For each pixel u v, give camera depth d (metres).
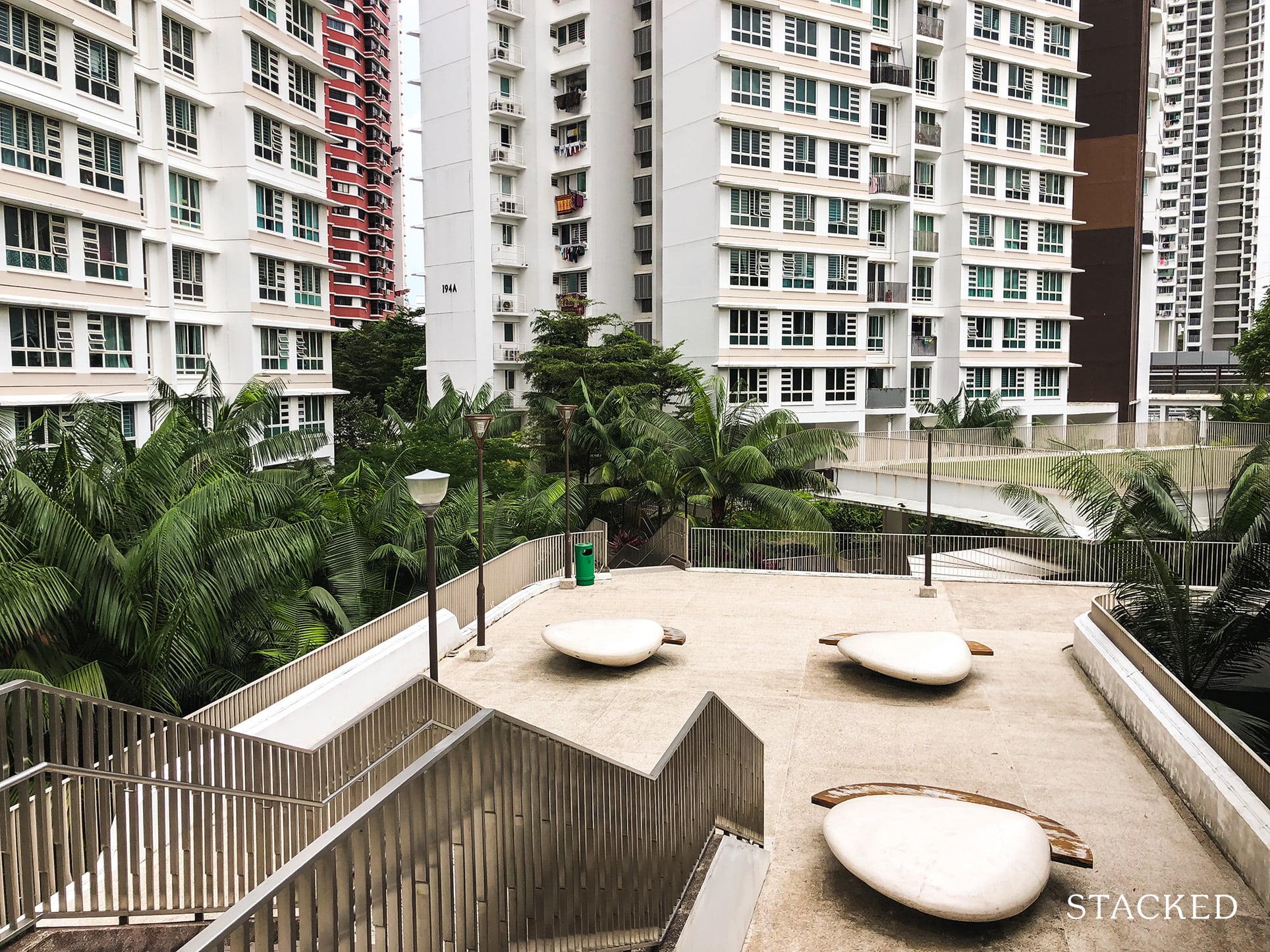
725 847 7.30
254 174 35.91
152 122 31.69
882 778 10.92
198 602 13.05
